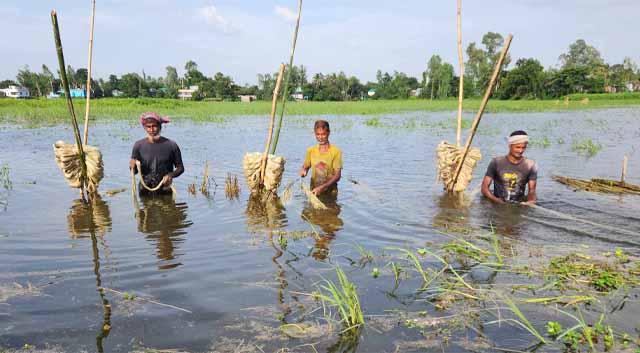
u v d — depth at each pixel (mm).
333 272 3303
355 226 4508
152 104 35500
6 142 11367
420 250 3629
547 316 2662
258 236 4164
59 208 5152
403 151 10289
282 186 6508
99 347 2305
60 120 19578
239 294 2924
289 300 2844
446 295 2930
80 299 2838
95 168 5469
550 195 5910
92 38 5555
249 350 2285
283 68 5594
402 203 5465
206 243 3951
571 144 11578
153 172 5945
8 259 3521
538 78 67125
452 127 17484
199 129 16031
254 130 15633
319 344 2348
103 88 94188
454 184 6008
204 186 6254
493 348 2320
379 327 2525
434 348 2314
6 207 5160
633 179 7113
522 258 3629
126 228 4391
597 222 4656
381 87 100938
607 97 60875
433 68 85188
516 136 5391
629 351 2283
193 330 2477
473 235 4238
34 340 2361
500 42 78562
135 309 2709
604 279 3102
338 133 14867
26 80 91375
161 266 3404
